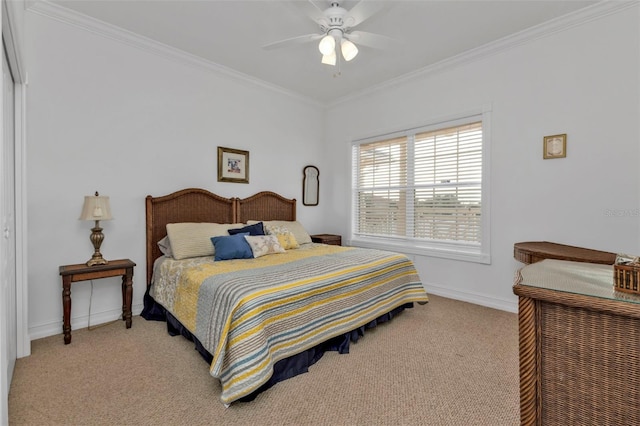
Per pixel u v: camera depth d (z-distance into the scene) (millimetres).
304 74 3928
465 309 3229
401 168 4184
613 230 2574
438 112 3709
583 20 2670
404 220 4148
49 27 2604
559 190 2846
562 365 870
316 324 2127
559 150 2826
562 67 2812
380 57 3469
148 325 2826
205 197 3627
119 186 3004
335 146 4980
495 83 3234
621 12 2514
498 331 2672
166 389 1847
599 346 812
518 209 3100
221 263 2734
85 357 2219
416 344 2434
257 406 1699
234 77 3867
